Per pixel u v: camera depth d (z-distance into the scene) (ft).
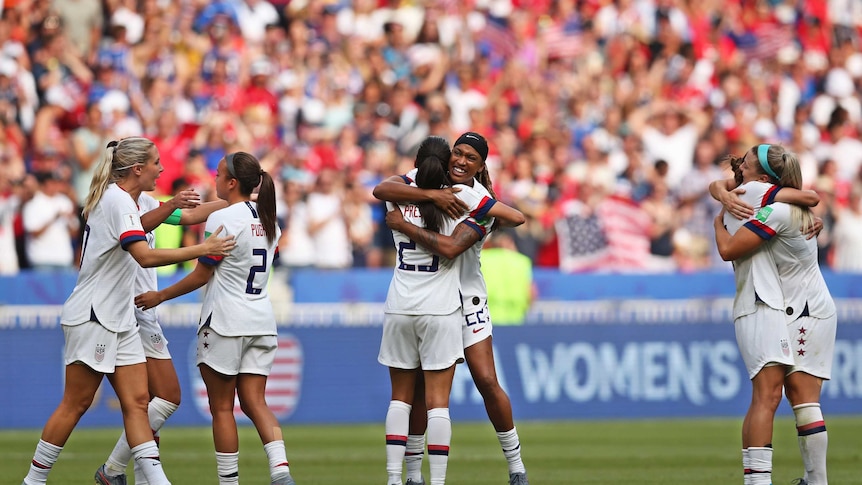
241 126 189.47
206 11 202.90
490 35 224.33
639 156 208.33
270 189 82.74
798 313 82.53
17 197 166.30
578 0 233.35
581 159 207.41
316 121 199.82
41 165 168.76
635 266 192.54
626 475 105.60
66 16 193.16
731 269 195.31
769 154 82.64
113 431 147.64
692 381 169.78
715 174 201.46
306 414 157.79
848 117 223.92
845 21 248.11
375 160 192.95
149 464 78.18
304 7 212.23
